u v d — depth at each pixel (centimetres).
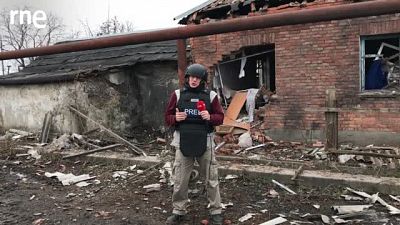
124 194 563
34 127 1202
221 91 1163
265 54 1173
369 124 937
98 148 850
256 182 600
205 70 434
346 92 954
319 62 977
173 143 448
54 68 1339
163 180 609
